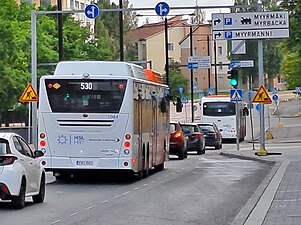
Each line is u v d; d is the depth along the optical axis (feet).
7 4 236.02
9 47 220.23
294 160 142.82
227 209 73.67
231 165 141.79
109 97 102.32
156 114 123.95
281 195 82.99
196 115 376.27
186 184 102.99
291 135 263.08
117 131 102.27
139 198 84.79
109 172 105.60
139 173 109.50
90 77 102.42
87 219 66.03
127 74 103.76
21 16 249.34
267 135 257.34
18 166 73.05
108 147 102.42
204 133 214.48
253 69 399.65
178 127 166.61
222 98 261.65
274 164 137.69
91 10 142.82
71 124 102.68
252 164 142.92
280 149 187.21
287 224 59.57
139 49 502.79
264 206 73.05
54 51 257.55
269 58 431.84
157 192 91.81
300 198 79.30
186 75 489.26
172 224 62.80
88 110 102.42
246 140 268.00
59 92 102.99
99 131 102.47
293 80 322.96
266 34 146.61
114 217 67.51
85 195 88.79
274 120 360.28
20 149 75.82
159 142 127.13
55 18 274.98
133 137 103.19
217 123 259.39
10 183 72.08
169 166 142.92
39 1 379.96
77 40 275.59
